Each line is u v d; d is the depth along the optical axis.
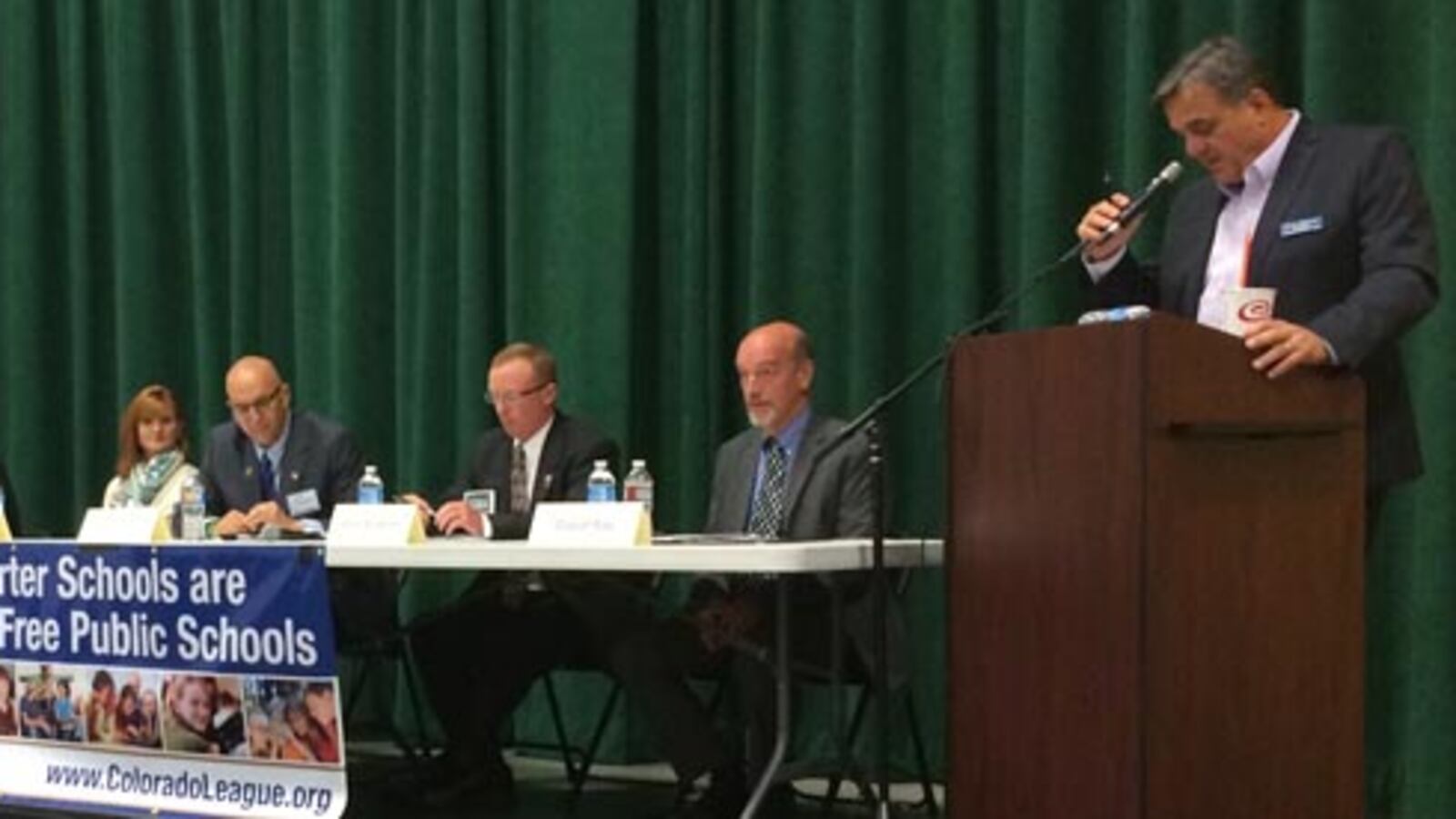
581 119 4.69
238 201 5.30
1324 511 2.31
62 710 3.38
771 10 4.42
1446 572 3.40
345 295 5.06
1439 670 3.40
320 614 3.05
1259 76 2.68
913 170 4.33
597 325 4.64
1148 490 2.14
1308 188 2.63
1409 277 2.42
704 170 4.55
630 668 3.46
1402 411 2.54
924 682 4.16
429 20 4.95
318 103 5.21
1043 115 3.98
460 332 4.87
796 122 4.44
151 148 5.45
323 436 4.26
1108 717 2.19
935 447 4.23
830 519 3.36
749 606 3.24
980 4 4.16
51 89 5.68
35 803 3.37
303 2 5.21
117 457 5.45
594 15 4.68
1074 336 2.26
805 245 4.40
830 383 4.38
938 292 4.28
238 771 3.16
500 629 3.90
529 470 3.99
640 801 3.87
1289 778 2.28
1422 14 3.63
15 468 5.62
